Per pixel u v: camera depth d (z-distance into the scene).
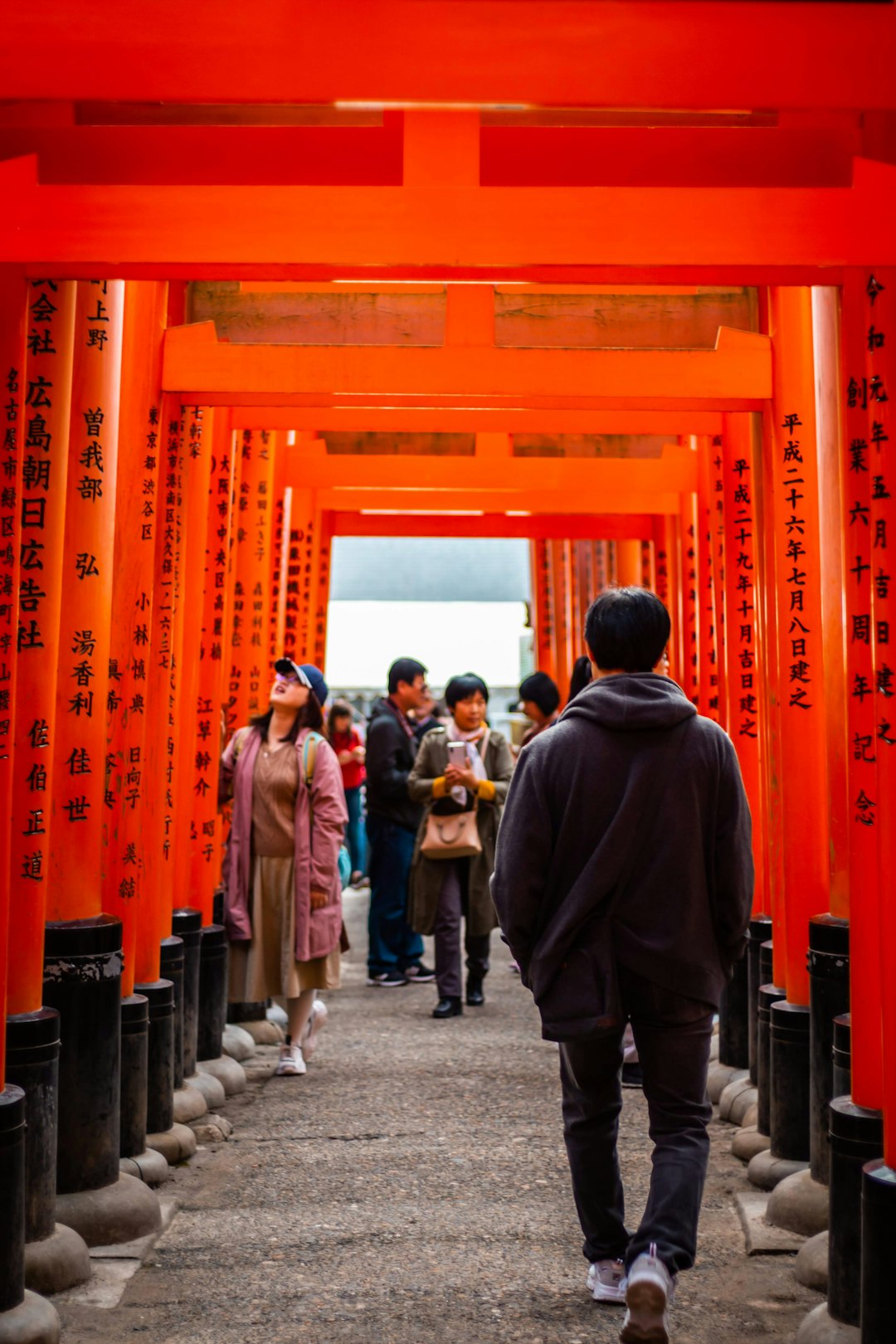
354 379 4.69
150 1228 3.83
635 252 2.90
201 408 5.67
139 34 2.50
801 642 4.49
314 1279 3.50
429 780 7.41
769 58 2.52
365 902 12.99
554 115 3.81
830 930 3.89
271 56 2.52
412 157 2.91
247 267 3.53
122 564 4.44
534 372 4.65
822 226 2.89
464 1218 3.99
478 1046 6.52
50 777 3.66
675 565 8.88
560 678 12.61
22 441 3.11
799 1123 4.22
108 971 3.89
